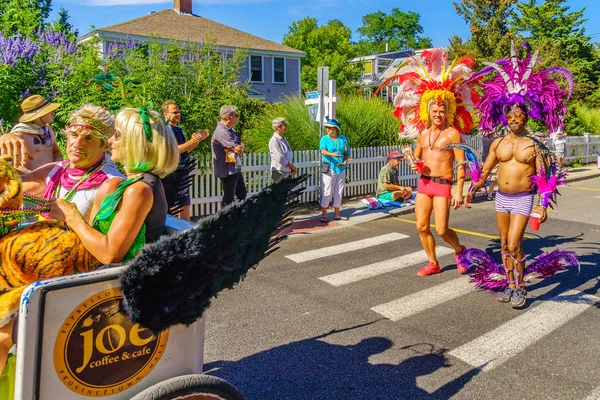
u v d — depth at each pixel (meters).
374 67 45.91
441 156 5.60
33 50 7.76
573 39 30.53
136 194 2.20
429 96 5.64
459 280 5.76
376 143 12.48
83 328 1.97
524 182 4.79
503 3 20.72
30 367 1.86
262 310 4.84
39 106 3.68
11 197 2.16
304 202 10.41
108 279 2.00
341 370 3.68
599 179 15.35
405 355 3.91
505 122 5.00
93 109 2.56
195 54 9.93
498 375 3.61
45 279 1.97
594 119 21.47
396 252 7.02
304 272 6.08
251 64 26.34
